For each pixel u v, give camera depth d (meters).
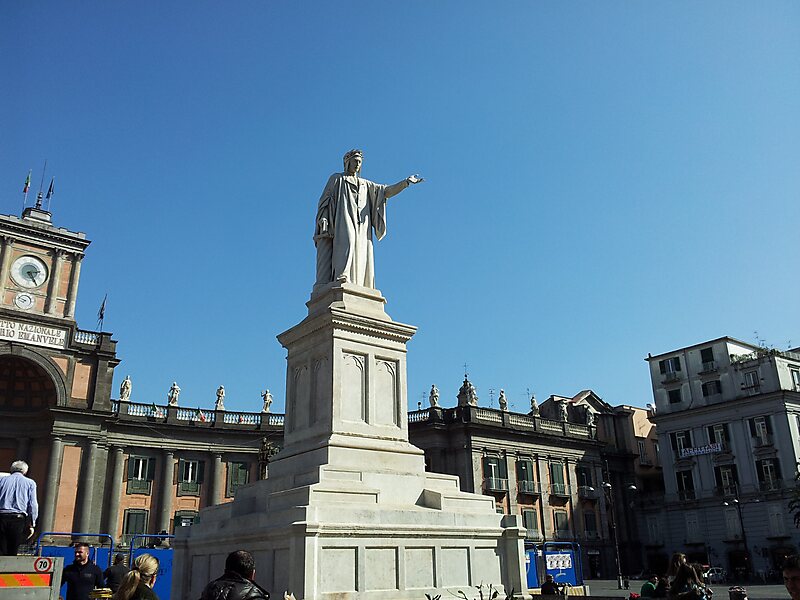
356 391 13.34
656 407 66.19
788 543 54.81
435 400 57.38
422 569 11.48
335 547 10.64
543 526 57.72
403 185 15.88
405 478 12.77
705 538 60.19
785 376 58.94
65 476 45.75
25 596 7.88
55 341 46.69
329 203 15.57
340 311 13.43
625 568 62.56
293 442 13.66
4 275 45.75
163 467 50.78
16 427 46.62
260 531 11.23
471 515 12.47
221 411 53.59
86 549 11.27
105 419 48.00
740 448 59.44
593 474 63.91
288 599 9.35
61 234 48.09
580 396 70.12
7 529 9.23
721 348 62.88
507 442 57.66
